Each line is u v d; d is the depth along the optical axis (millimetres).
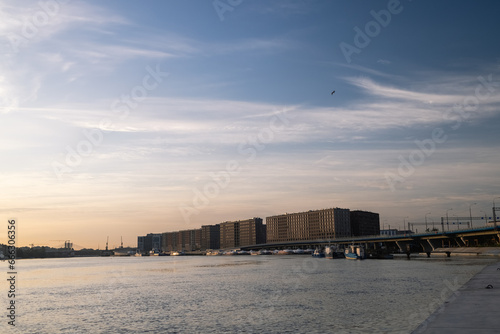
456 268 116062
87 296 76312
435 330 18578
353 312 50125
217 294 73438
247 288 82000
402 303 56094
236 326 44500
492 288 37531
